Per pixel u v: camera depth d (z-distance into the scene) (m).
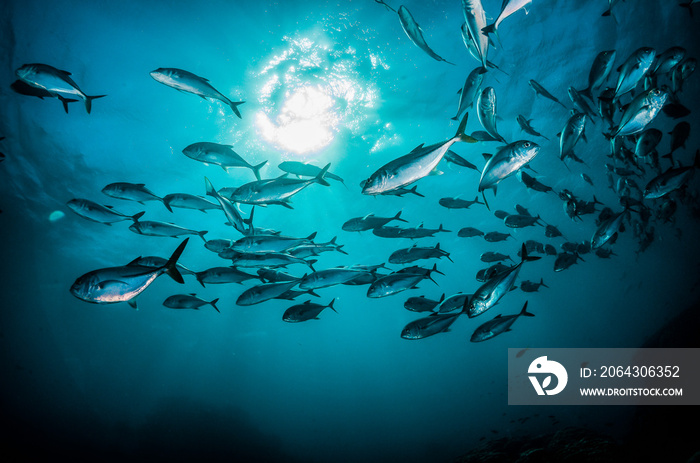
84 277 3.04
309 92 13.20
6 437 21.03
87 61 11.15
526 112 15.66
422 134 15.49
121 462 20.55
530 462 8.30
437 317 4.52
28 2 9.73
